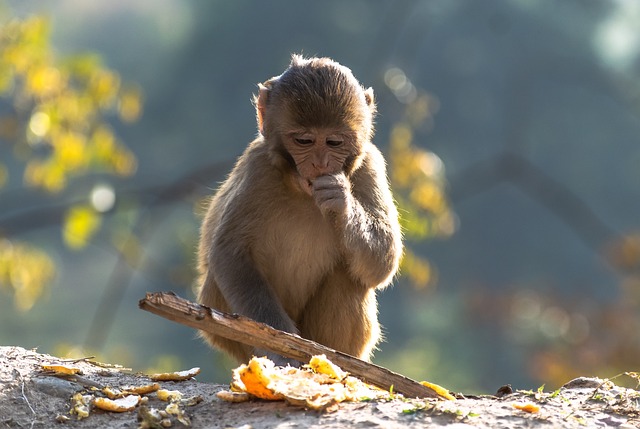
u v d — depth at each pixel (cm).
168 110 5016
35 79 1565
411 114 1806
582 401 560
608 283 4766
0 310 4709
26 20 1622
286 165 712
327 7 4816
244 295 711
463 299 3869
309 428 496
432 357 3897
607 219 5062
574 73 4353
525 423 508
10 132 1647
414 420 504
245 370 539
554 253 4922
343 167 704
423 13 4212
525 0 4428
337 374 557
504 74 4600
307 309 754
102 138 1603
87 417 552
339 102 691
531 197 4700
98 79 1594
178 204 2545
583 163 5050
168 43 5403
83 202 1614
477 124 4741
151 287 5350
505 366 3716
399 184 1631
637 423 529
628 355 2366
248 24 4916
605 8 4469
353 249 692
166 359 1450
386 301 4728
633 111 4281
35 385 578
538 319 3203
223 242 730
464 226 4931
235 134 4878
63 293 5388
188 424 528
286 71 725
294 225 735
